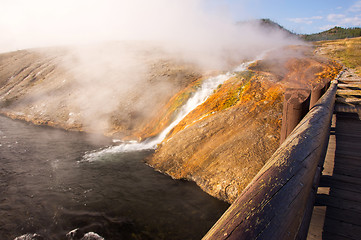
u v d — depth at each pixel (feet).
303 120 6.91
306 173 3.43
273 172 3.21
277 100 27.20
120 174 24.49
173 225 16.63
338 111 19.02
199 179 21.31
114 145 34.30
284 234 2.17
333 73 35.83
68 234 16.14
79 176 24.48
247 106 27.63
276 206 2.44
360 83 26.00
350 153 11.28
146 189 21.25
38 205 19.44
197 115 31.45
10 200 20.16
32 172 25.63
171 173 23.49
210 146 24.04
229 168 20.53
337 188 8.02
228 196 18.69
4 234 16.16
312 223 6.22
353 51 55.11
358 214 6.49
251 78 35.19
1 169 26.37
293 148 4.12
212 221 16.83
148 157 27.94
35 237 15.90
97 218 17.66
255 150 21.08
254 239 1.93
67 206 19.25
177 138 27.63
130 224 16.92
